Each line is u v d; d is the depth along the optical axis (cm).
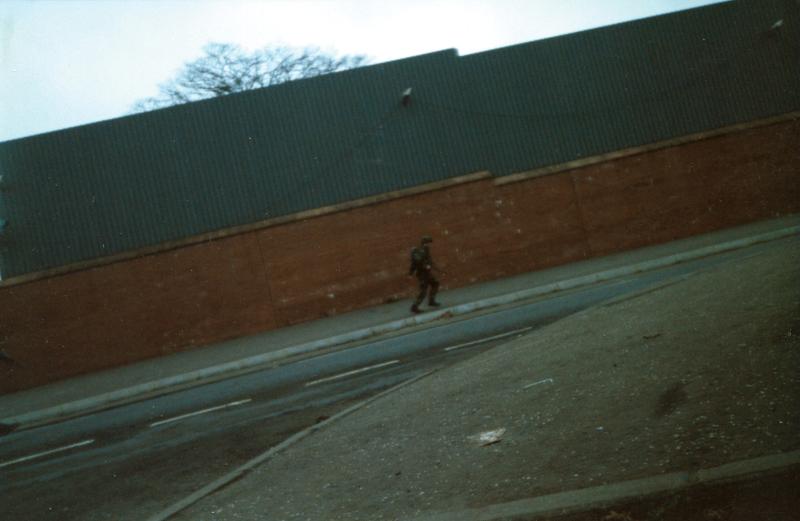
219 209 2602
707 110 2891
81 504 770
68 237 2533
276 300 2552
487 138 2753
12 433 1495
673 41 2914
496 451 610
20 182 2536
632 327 923
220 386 1534
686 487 437
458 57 2780
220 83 4041
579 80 2836
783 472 420
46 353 2447
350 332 1931
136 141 2602
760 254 1235
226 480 721
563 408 671
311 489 636
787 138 2888
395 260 2609
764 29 2961
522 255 2688
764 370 586
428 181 2702
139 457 945
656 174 2797
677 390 614
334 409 1015
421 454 661
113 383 1981
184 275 2525
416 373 1168
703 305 892
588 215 2739
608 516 436
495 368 949
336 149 2670
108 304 2488
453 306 2050
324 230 2589
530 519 458
